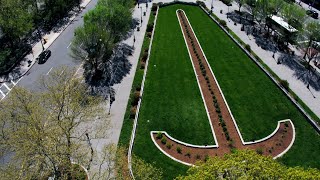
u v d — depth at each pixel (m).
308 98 94.81
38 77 101.75
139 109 88.31
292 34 116.62
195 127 82.81
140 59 109.88
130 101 92.12
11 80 100.62
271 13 125.31
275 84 98.44
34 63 108.25
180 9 144.62
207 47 116.69
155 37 122.69
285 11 119.56
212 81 99.00
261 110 88.56
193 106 89.44
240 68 105.56
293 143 79.38
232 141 78.94
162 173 70.75
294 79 102.69
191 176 50.53
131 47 117.25
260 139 79.88
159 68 105.06
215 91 94.88
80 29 98.31
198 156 75.12
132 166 68.44
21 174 59.06
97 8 106.31
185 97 92.69
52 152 59.97
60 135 64.06
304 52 116.38
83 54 106.31
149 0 153.00
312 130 83.12
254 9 130.25
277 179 47.59
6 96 94.06
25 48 115.00
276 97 93.44
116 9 106.50
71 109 72.00
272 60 111.69
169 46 117.00
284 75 104.31
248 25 134.12
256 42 122.06
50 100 73.62
